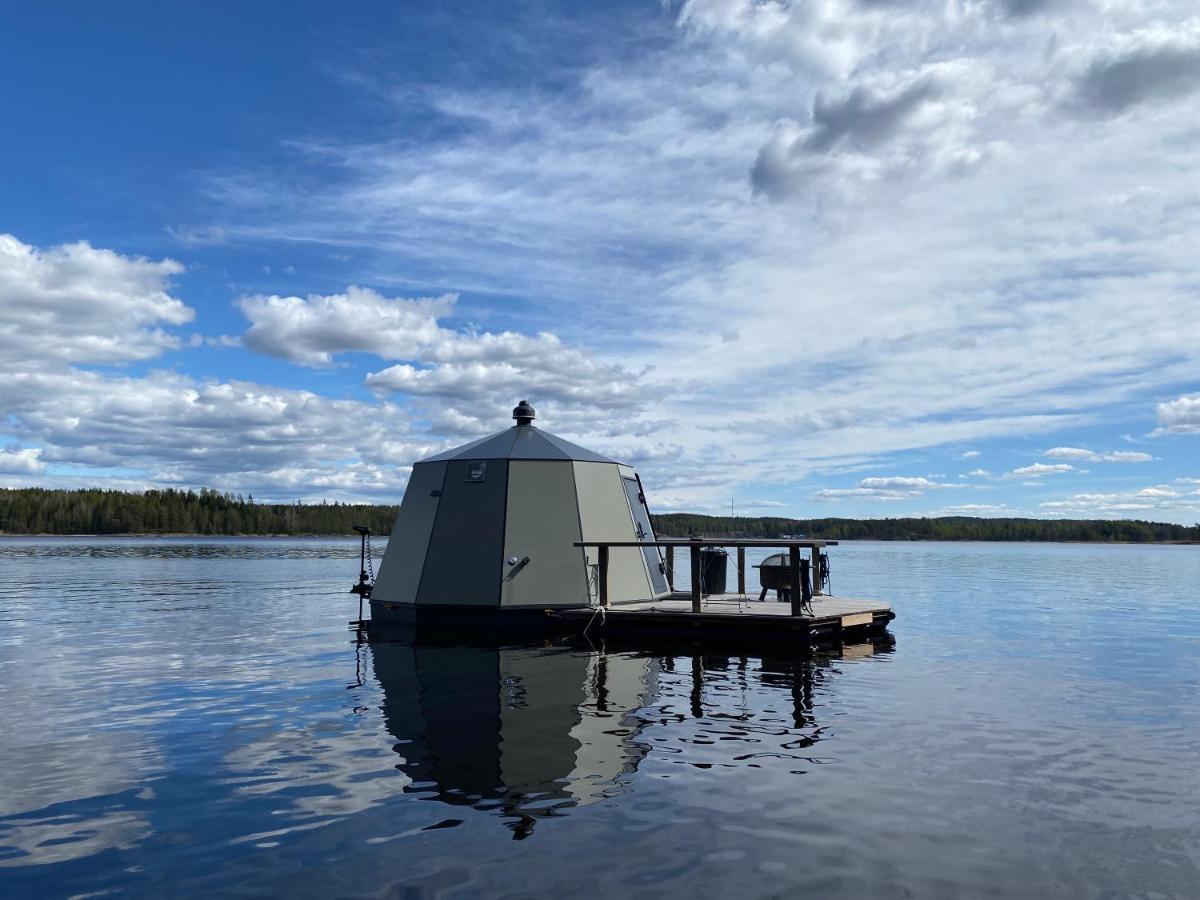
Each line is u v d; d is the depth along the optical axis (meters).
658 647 16.78
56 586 34.84
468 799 6.88
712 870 5.41
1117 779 7.56
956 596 31.56
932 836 6.07
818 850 5.78
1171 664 14.70
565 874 5.33
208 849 5.80
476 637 18.42
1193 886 5.24
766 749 8.53
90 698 11.45
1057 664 14.62
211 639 18.12
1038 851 5.80
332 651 16.20
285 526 175.88
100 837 6.05
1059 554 102.94
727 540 17.56
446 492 21.09
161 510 163.12
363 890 5.09
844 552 106.38
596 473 21.78
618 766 7.87
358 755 8.30
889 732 9.32
